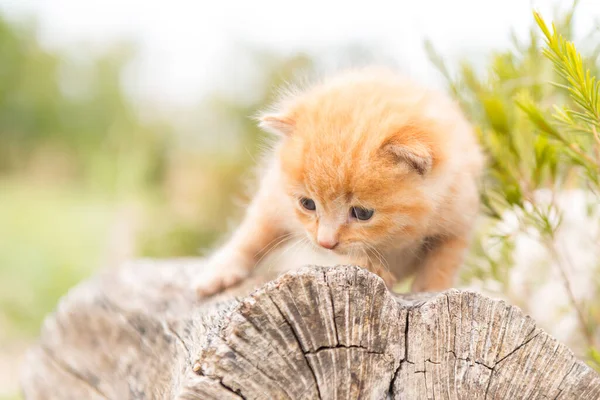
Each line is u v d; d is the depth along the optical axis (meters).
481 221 0.60
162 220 1.26
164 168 1.86
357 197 0.51
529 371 0.46
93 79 2.65
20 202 1.90
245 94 1.38
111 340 0.56
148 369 0.52
